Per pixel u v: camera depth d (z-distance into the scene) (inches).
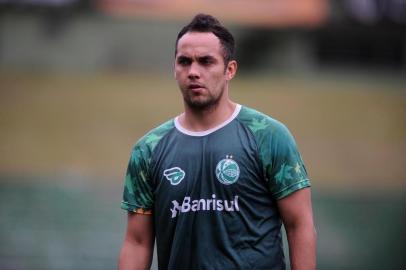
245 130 410.9
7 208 1776.6
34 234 1694.1
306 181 409.1
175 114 2490.2
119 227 1758.1
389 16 2273.6
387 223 1863.9
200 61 406.9
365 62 2701.8
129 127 2401.6
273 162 404.5
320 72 2679.6
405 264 1750.7
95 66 2657.5
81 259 1643.7
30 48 2586.1
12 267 1583.4
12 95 2492.6
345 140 2395.4
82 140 2306.8
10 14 2527.1
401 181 2178.9
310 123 2454.5
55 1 2347.4
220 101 415.2
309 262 405.1
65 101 2495.1
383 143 2390.5
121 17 2400.3
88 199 1862.7
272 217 411.2
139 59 2684.5
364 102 2605.8
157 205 417.4
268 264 404.8
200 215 403.9
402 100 2635.3
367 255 1749.5
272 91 2598.4
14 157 2180.1
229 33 417.1
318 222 1846.7
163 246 419.5
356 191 2078.0
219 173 402.9
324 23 2277.3
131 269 431.8
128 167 429.1
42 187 1918.1
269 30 2412.6
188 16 2301.9
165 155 415.8
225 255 401.7
